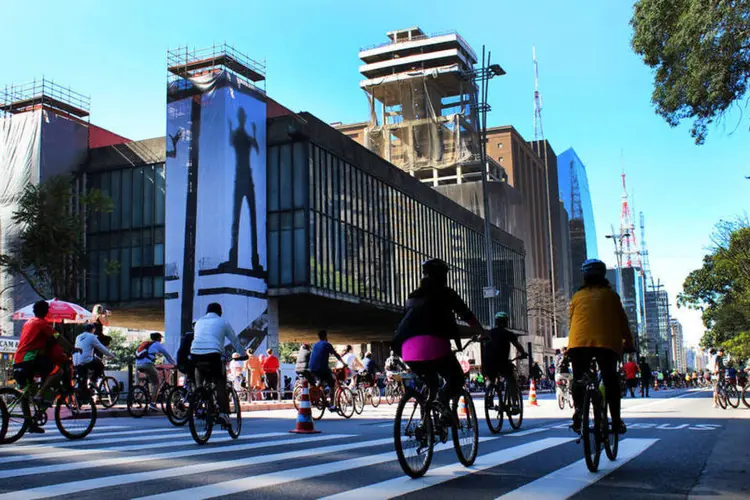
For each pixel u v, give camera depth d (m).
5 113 50.84
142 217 46.91
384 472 6.68
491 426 11.12
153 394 18.27
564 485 5.88
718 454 8.23
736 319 63.38
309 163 43.25
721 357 19.84
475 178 111.94
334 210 45.91
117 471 6.82
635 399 28.69
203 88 41.06
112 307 46.94
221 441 10.09
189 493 5.52
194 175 40.66
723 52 12.02
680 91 12.98
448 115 116.75
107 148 48.25
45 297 41.88
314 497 5.32
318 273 43.09
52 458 7.91
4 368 22.95
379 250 52.00
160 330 62.84
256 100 42.62
